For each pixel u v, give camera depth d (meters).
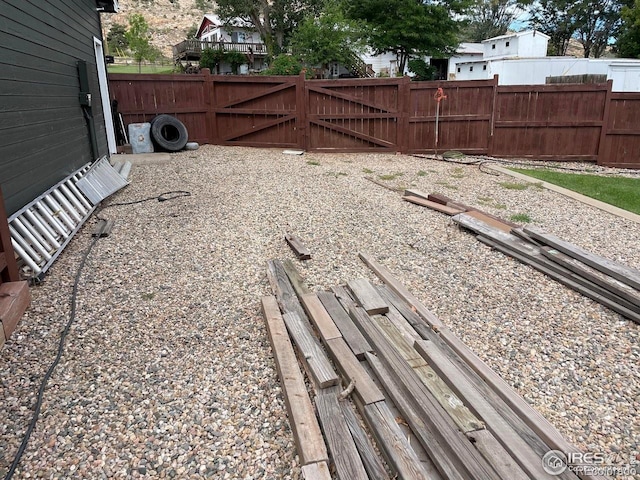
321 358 2.52
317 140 10.34
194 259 4.18
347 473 1.80
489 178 7.88
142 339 2.93
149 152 9.61
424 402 2.12
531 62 20.48
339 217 5.39
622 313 3.23
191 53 29.53
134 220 5.24
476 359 2.61
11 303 2.98
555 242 4.04
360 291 3.36
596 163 9.86
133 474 1.92
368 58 29.67
